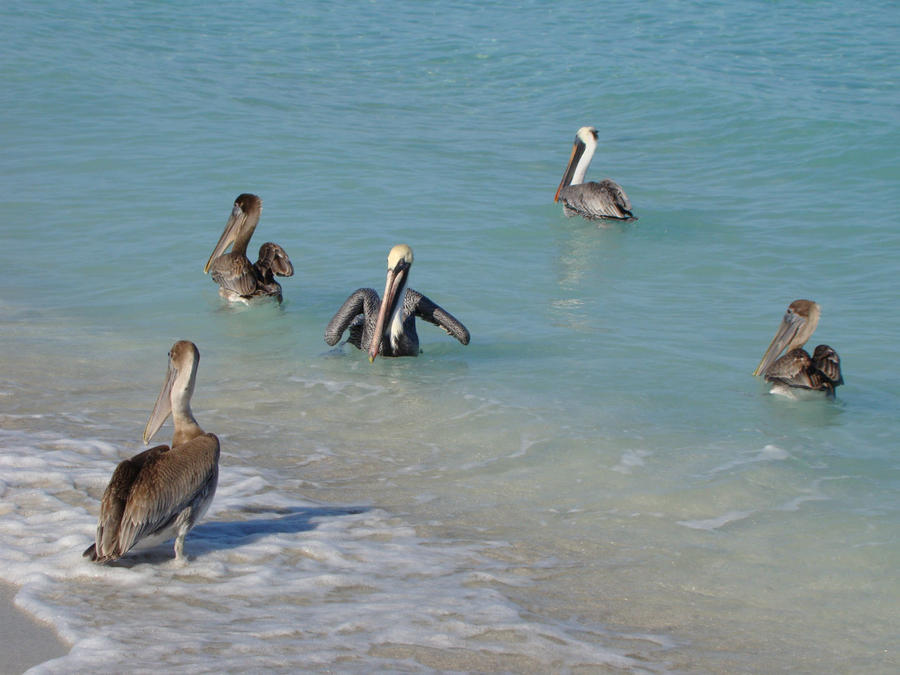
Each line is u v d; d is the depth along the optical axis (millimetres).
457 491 8617
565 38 33094
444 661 5746
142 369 11281
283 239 16375
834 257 15984
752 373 11594
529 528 7953
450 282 14820
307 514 7938
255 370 11570
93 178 19125
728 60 30109
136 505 6340
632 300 14250
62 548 6898
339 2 38062
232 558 7016
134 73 27500
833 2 37906
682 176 21359
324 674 5469
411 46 32312
